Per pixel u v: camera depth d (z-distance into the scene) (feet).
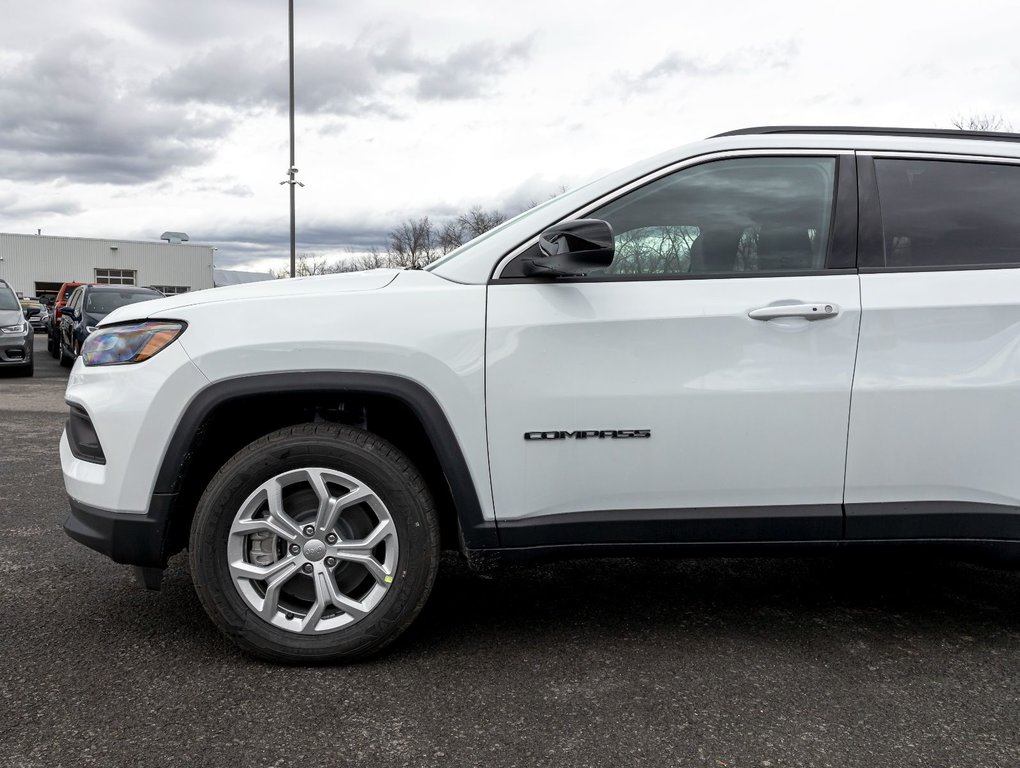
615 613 9.57
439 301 7.93
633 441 7.89
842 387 7.89
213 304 7.94
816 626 9.18
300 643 7.86
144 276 172.24
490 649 8.47
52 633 8.80
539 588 10.47
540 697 7.38
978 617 9.49
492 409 7.84
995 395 7.91
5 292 40.57
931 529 8.05
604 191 8.30
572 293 7.95
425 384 7.77
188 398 7.68
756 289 8.00
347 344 7.69
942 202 8.39
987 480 8.03
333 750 6.45
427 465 8.71
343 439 7.77
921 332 7.95
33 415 25.93
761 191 8.36
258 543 7.97
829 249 8.21
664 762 6.31
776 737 6.69
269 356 7.66
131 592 10.11
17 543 12.14
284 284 8.49
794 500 8.05
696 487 7.98
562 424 7.86
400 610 7.87
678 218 8.30
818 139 8.46
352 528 8.05
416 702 7.27
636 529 8.00
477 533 7.95
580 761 6.32
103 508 7.86
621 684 7.66
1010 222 8.40
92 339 8.34
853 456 7.96
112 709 7.10
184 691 7.45
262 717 6.98
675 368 7.86
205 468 8.49
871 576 10.99
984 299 7.99
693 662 8.16
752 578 10.90
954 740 6.65
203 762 6.27
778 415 7.88
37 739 6.57
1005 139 8.67
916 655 8.37
